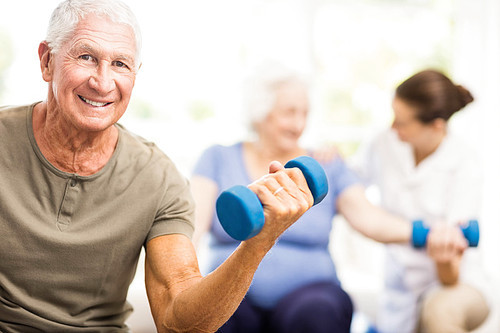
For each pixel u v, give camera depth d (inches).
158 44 115.3
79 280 43.4
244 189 32.0
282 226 33.4
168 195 45.2
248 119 74.0
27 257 42.3
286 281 66.3
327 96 123.8
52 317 43.1
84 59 41.1
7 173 42.7
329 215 71.2
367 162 87.3
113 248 43.6
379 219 70.9
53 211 42.9
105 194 43.8
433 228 68.8
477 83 119.6
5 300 42.7
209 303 36.1
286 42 118.6
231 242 69.6
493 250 113.8
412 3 125.3
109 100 41.5
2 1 108.6
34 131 43.7
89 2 41.1
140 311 86.5
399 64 126.3
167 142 116.8
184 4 116.0
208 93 117.8
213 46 117.4
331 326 61.9
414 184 82.1
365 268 120.0
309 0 119.2
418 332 76.5
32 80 110.7
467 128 119.3
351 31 124.0
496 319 96.7
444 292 74.4
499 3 116.9
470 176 80.6
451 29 125.2
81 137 42.5
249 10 118.1
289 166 35.6
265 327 66.1
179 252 42.8
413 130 80.0
